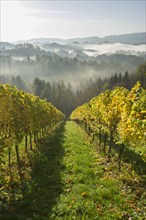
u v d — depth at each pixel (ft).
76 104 549.95
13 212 35.68
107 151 76.38
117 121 64.18
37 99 90.12
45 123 107.04
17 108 50.52
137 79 472.03
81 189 43.09
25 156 64.03
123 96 58.18
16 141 48.60
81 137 114.32
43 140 95.45
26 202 37.86
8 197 39.32
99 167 57.47
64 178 48.93
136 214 35.14
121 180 48.42
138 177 50.31
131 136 44.98
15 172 50.31
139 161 64.85
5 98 47.11
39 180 47.32
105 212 35.68
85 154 70.85
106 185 45.39
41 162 60.49
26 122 60.80
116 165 59.57
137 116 36.01
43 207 36.99
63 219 33.73
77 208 36.22
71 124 226.58
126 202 38.99
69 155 69.97
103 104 74.64
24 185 44.62
